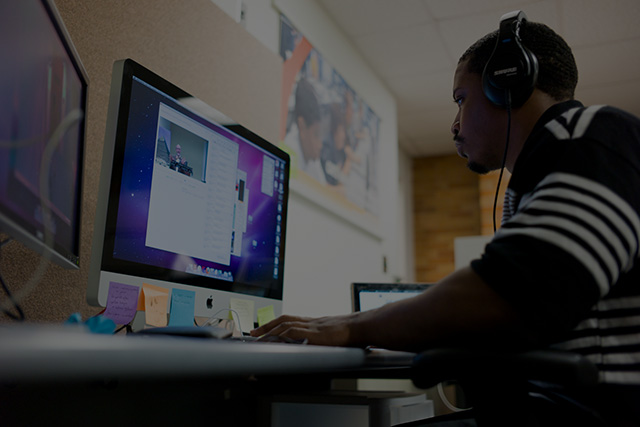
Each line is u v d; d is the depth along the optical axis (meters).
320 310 2.67
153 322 0.86
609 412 0.64
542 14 2.98
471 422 0.72
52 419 0.94
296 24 2.63
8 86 0.51
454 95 1.01
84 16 1.11
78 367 0.30
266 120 1.75
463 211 5.04
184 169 0.98
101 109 1.12
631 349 0.64
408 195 5.17
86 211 1.06
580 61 3.43
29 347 0.28
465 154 0.99
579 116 0.71
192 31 1.44
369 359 0.72
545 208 0.63
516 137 0.88
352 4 2.95
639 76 3.59
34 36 0.59
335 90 3.03
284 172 1.30
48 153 0.62
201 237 1.00
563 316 0.58
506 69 0.86
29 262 0.92
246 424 1.49
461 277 0.65
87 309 1.04
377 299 1.63
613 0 2.83
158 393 1.19
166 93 0.94
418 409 1.33
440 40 3.29
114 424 1.07
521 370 0.54
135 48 1.24
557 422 0.65
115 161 0.82
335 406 1.25
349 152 3.16
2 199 0.47
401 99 4.09
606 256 0.60
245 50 1.67
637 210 0.63
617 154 0.65
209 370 0.40
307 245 2.60
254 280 1.15
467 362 0.56
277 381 1.49
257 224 1.18
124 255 0.83
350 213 3.08
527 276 0.59
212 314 1.01
